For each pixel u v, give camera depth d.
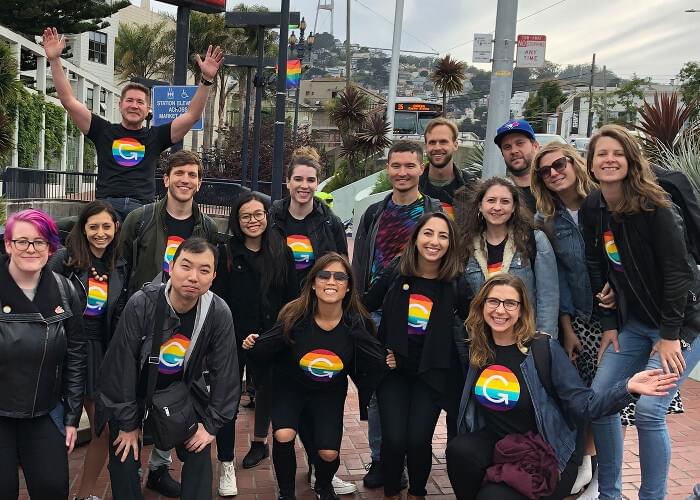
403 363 3.71
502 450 3.20
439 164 4.45
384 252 4.20
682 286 3.08
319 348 3.64
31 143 19.97
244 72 40.66
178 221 4.02
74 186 20.19
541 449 3.16
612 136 3.16
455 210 4.23
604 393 3.11
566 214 3.71
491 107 7.16
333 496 3.73
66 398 3.19
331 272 3.57
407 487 4.03
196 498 3.25
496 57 7.08
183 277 3.02
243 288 4.11
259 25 12.49
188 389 3.21
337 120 26.08
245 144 16.95
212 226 4.11
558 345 3.35
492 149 7.15
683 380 3.31
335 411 3.76
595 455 3.79
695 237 3.22
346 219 19.86
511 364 3.33
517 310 3.30
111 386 3.12
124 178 4.73
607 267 3.45
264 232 4.10
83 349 3.26
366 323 3.78
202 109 4.96
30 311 2.97
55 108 22.88
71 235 3.66
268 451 4.54
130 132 4.77
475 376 3.44
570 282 3.71
